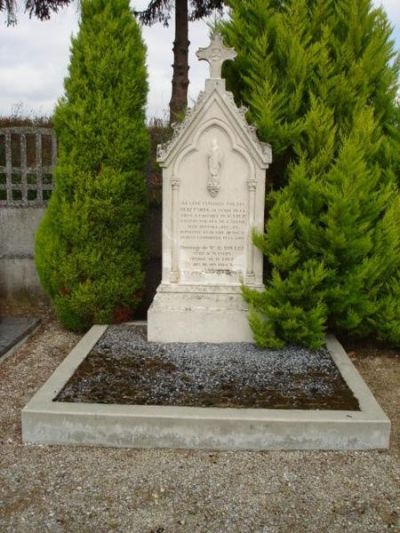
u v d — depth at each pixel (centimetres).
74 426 336
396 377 451
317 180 451
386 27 490
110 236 536
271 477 305
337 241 430
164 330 478
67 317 557
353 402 358
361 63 468
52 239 545
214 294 478
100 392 371
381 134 502
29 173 671
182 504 282
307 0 491
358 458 325
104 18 515
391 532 263
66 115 521
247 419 331
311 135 453
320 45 463
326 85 465
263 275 497
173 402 356
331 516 274
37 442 340
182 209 473
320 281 441
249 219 470
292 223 448
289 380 396
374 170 467
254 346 466
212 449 335
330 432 331
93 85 518
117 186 523
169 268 480
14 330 553
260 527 266
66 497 287
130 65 525
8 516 273
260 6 475
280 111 462
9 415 380
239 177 465
